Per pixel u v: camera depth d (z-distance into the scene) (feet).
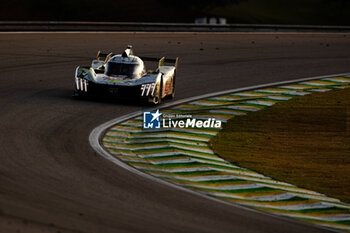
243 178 109.09
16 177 91.91
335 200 101.60
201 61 273.75
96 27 371.15
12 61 238.07
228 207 89.76
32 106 158.20
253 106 184.44
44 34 327.06
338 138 150.00
